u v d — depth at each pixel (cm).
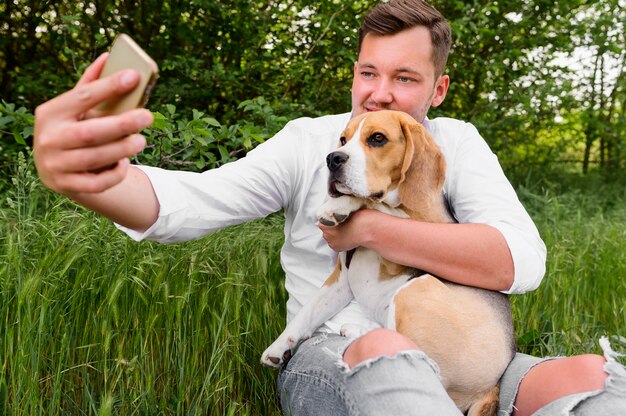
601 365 73
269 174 92
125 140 47
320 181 96
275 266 126
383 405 64
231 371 107
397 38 99
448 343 79
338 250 89
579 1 272
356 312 92
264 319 114
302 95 220
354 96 104
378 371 66
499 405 81
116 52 46
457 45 261
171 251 120
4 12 220
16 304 100
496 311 85
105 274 107
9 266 100
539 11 275
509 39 264
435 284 83
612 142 360
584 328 141
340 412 75
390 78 100
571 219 223
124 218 72
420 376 65
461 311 81
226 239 130
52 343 99
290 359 88
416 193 92
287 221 100
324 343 84
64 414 97
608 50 303
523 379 80
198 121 133
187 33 216
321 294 92
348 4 217
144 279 111
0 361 94
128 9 233
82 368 103
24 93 218
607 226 212
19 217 112
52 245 108
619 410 68
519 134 308
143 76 44
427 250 83
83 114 46
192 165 159
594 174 362
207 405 99
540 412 72
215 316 108
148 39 234
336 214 87
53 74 211
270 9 224
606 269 169
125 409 99
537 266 86
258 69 211
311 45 229
